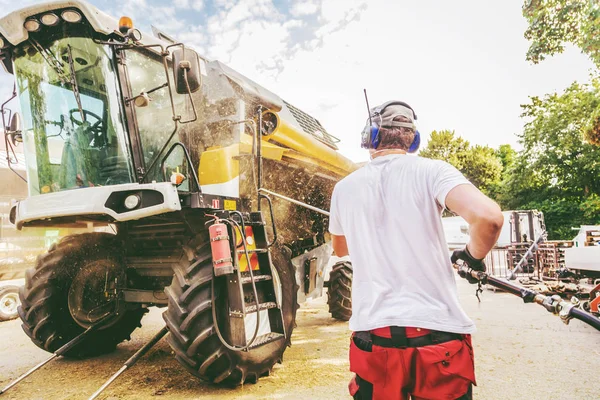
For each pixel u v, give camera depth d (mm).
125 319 4797
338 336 5414
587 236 9562
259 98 4598
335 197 1698
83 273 4387
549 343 4754
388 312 1394
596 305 5180
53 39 3551
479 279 1575
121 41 3566
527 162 25828
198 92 4238
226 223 3320
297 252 5781
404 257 1435
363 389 1473
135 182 3566
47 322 4074
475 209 1265
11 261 7668
